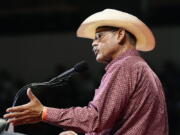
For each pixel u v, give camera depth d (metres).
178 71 20.02
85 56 22.28
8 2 24.09
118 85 7.45
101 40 7.92
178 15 21.95
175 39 21.55
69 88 19.03
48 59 22.92
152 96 7.64
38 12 23.69
